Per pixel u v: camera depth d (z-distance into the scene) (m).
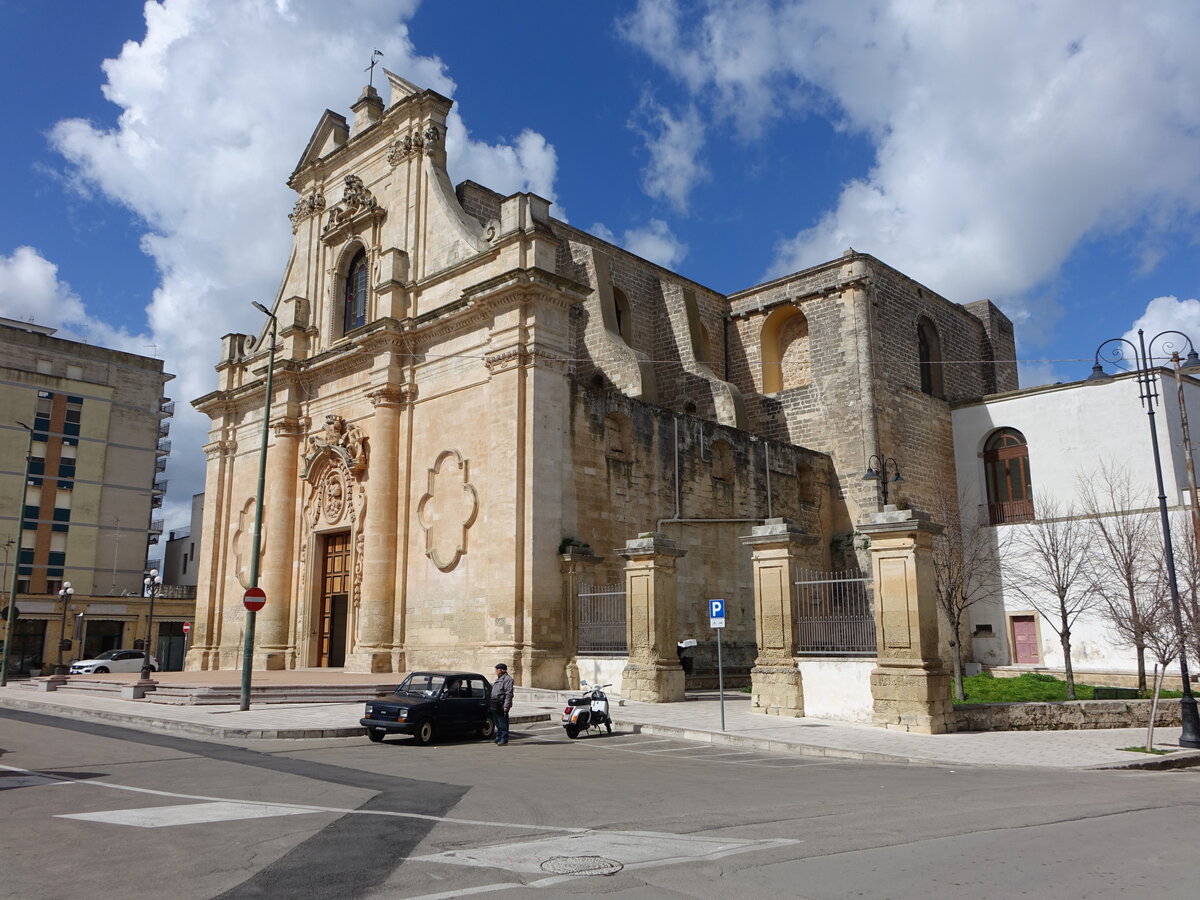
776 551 23.25
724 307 47.81
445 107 37.03
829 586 22.42
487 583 29.36
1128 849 8.80
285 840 9.04
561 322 30.89
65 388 72.44
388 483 33.53
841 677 21.67
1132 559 31.97
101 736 19.44
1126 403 39.00
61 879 7.54
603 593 28.09
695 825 10.04
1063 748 18.58
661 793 12.56
